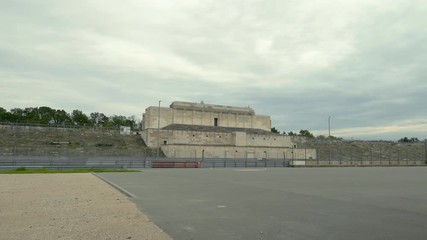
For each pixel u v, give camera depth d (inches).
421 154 4421.8
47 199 640.4
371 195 748.6
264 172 1859.0
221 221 450.9
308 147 4077.3
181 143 3307.1
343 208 562.3
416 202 635.5
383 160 3784.5
